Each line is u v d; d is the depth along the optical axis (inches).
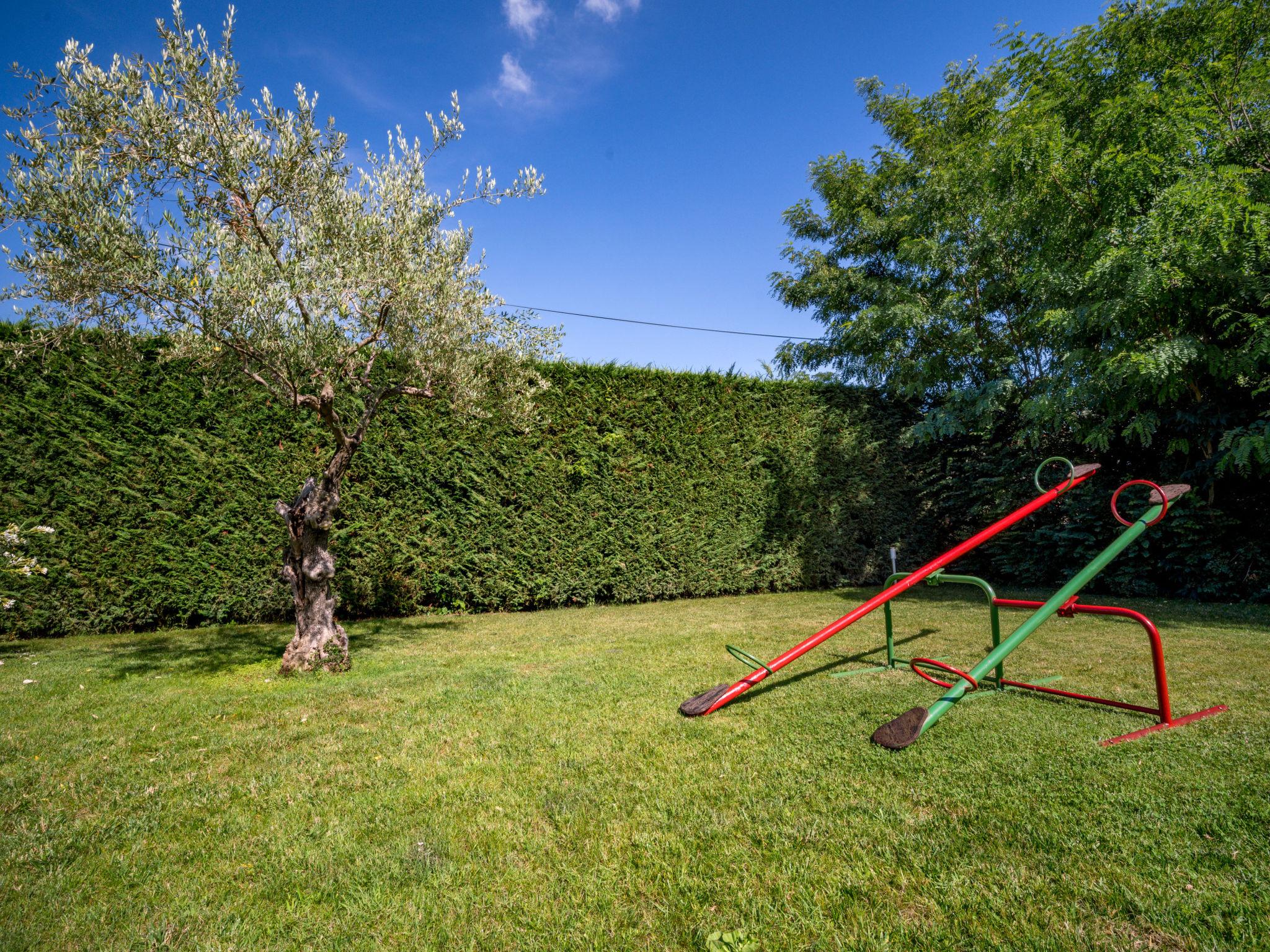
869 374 589.3
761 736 133.4
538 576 345.1
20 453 257.1
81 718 156.0
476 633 273.3
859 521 446.9
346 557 305.3
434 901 80.4
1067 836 89.4
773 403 420.5
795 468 423.8
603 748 130.0
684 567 385.4
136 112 165.0
